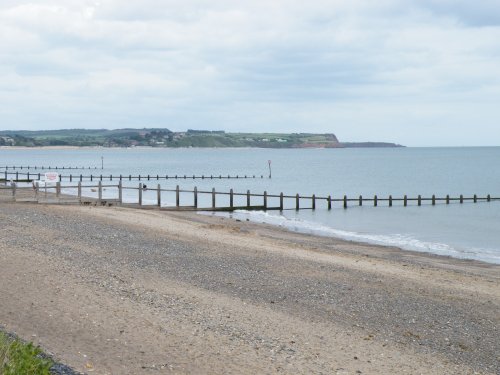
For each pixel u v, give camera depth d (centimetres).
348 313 1806
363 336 1579
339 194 8644
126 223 3681
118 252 2609
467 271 2808
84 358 1227
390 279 2380
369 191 9225
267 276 2292
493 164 19650
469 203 7106
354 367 1328
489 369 1387
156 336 1438
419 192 9050
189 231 3531
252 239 3391
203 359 1296
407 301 2006
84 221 3619
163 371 1197
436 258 3238
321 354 1402
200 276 2225
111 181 10294
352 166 18650
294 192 8912
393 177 12875
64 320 1509
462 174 14000
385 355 1434
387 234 4397
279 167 17975
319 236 4003
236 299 1895
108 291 1861
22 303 1636
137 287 1956
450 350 1512
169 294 1897
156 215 4394
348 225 4888
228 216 5153
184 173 14162
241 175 13138
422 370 1347
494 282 2475
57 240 2808
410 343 1548
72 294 1778
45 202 4625
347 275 2403
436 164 19912
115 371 1166
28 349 1073
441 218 5512
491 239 4231
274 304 1862
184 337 1448
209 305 1789
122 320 1552
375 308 1884
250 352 1372
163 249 2773
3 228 3056
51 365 1081
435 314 1856
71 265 2209
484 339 1623
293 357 1362
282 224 4712
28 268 2086
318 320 1706
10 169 14225
